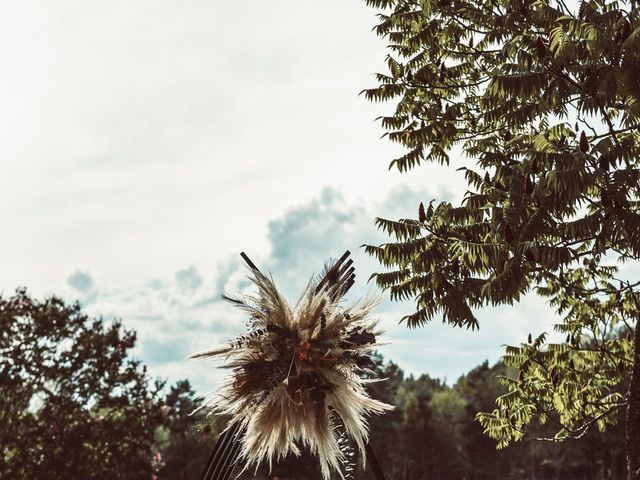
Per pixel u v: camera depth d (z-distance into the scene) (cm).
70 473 2128
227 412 536
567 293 1055
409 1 1010
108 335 2255
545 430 7856
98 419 2286
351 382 546
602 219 703
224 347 541
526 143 903
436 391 11706
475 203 799
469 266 755
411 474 9838
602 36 654
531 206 732
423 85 1009
